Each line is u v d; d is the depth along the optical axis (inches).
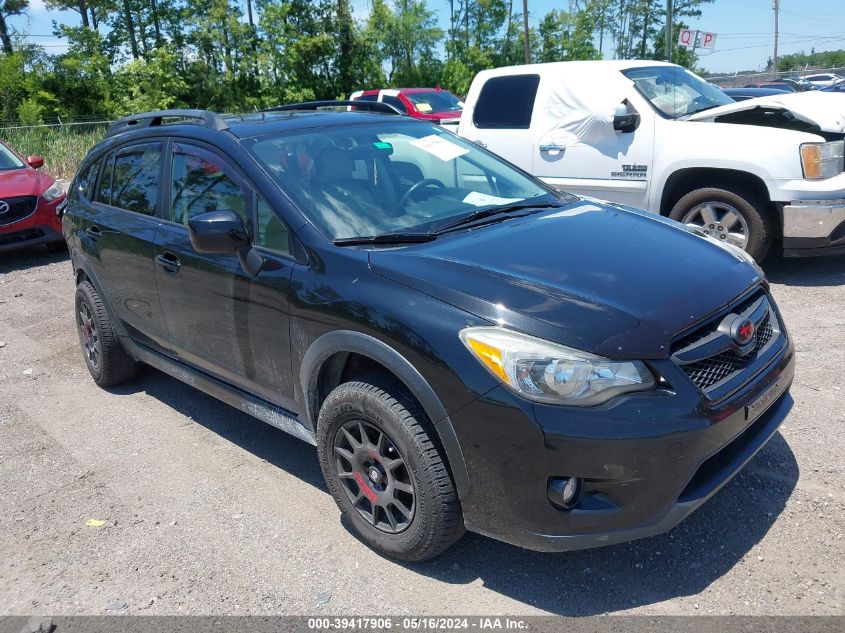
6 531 137.6
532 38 1820.9
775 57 2226.9
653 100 265.9
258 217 136.1
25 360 232.2
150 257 161.6
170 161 163.0
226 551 126.9
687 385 100.1
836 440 145.4
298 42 1473.9
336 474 125.3
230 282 138.8
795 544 116.2
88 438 174.4
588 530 99.6
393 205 140.1
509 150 296.7
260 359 137.9
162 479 153.0
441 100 712.4
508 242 124.4
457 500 109.0
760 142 237.6
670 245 126.9
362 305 113.7
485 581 114.6
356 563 121.3
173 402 192.5
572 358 97.4
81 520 139.6
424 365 105.3
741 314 112.9
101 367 197.9
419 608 109.7
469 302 105.6
